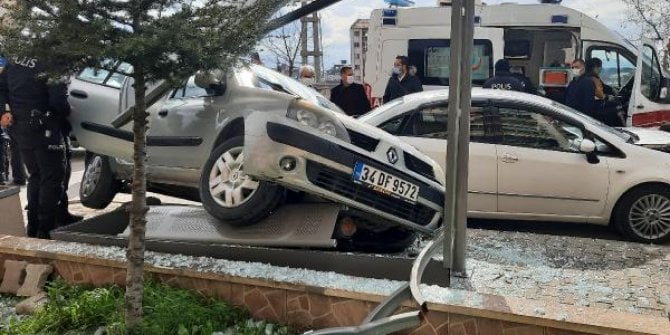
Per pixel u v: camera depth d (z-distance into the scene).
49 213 5.14
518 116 5.91
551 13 9.98
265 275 3.48
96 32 2.66
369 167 3.87
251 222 4.07
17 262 4.08
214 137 4.70
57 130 5.04
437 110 6.06
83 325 3.42
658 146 6.04
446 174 3.54
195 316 3.31
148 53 2.69
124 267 3.75
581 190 5.71
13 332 3.38
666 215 5.58
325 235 3.95
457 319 3.02
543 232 6.09
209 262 3.73
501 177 5.81
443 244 3.60
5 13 2.72
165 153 5.06
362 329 2.20
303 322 3.38
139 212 3.07
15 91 4.89
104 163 5.87
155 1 2.80
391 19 10.46
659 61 9.35
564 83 9.96
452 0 3.32
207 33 2.81
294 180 3.67
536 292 3.74
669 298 3.74
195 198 5.68
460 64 3.40
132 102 5.00
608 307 3.58
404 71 9.41
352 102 9.24
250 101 4.50
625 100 9.59
